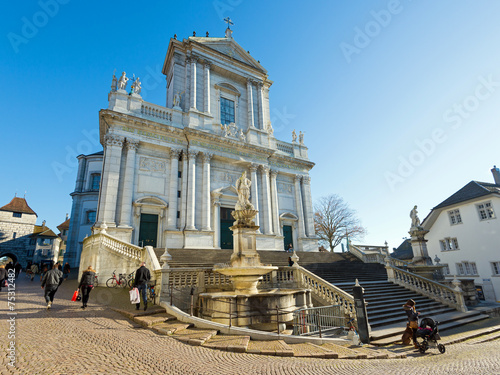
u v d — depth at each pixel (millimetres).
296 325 9234
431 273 18453
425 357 7793
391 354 7887
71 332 6723
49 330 6742
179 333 7480
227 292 10773
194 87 25641
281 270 13898
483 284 24125
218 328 8008
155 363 5188
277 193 28688
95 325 7598
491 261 23688
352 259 23406
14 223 40844
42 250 41844
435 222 28875
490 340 10367
